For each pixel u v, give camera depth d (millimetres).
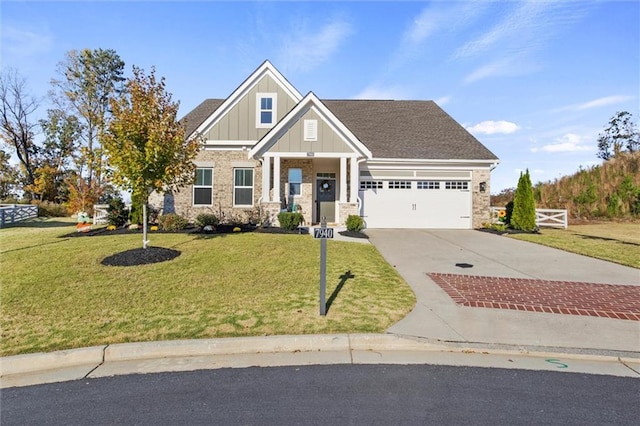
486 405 3336
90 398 3496
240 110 17312
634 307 6000
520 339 4750
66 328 4941
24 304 5844
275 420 3104
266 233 12977
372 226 17641
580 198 23438
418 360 4273
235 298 6188
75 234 13008
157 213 16844
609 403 3391
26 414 3238
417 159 17516
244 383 3738
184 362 4242
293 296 6324
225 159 17203
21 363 4113
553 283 7523
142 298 6152
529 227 15828
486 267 9055
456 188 17844
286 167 17125
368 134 19375
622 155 26719
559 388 3654
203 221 14453
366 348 4594
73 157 31422
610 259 9891
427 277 7996
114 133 8648
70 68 38406
